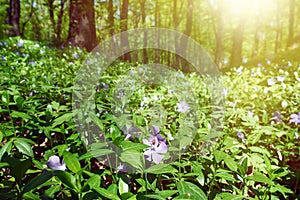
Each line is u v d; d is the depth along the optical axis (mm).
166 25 32562
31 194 1491
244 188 2168
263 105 4742
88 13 13477
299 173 2805
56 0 19078
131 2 22094
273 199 2041
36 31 26188
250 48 39844
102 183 2180
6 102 2455
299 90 5281
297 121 3375
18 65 5711
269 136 3533
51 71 5770
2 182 1729
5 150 1688
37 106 3230
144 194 1521
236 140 2797
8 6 20125
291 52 14367
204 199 1578
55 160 1654
